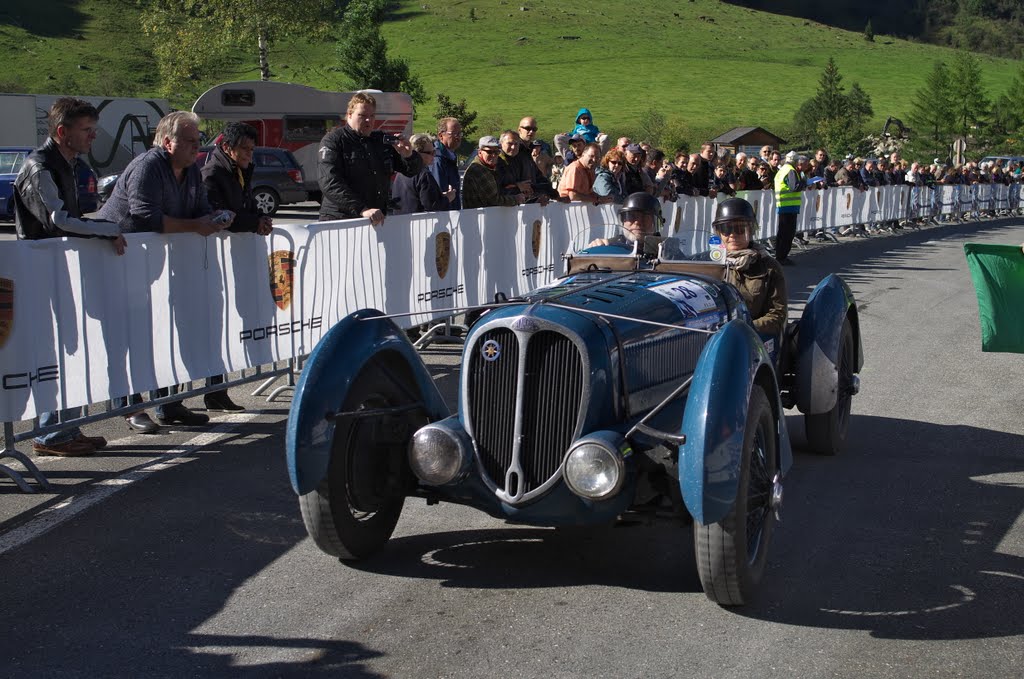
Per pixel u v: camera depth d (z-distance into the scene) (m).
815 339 5.73
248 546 4.45
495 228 9.82
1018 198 35.59
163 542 4.48
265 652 3.47
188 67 45.47
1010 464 5.82
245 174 6.67
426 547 4.47
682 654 3.47
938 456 5.99
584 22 152.12
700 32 156.00
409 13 151.62
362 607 3.84
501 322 3.98
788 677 3.32
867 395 7.57
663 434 3.72
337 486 4.07
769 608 3.85
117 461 5.66
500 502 4.00
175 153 5.95
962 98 85.88
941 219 30.03
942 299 12.84
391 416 4.34
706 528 3.68
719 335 3.90
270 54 122.06
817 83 125.81
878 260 17.78
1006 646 3.55
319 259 7.27
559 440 3.92
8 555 4.31
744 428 3.66
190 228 6.01
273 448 5.96
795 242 20.20
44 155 5.32
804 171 20.44
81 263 5.34
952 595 3.99
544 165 12.50
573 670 3.35
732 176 16.97
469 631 3.64
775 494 4.02
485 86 111.88
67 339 5.27
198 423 6.50
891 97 120.69
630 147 12.20
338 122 27.75
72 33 127.25
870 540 4.60
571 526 4.26
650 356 4.29
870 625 3.71
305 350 7.24
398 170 8.20
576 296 4.34
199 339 6.21
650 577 4.15
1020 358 9.05
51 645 3.50
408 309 8.45
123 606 3.82
